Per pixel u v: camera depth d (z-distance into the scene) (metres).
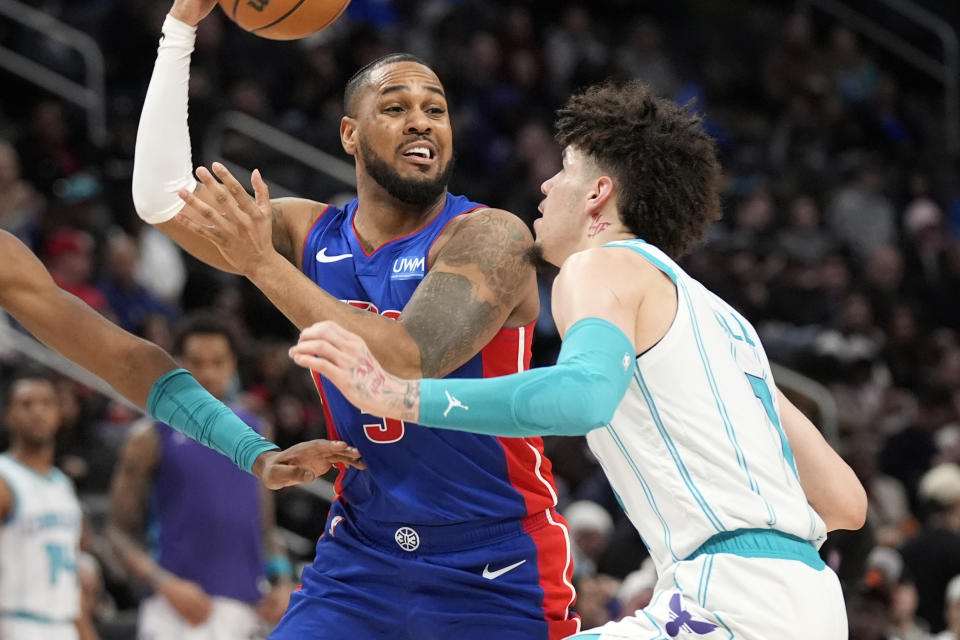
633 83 5.76
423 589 6.23
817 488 5.66
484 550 6.23
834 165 26.59
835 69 29.22
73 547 10.66
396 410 4.60
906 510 18.11
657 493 5.05
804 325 21.36
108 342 6.16
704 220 5.55
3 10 21.16
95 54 21.36
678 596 4.96
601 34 28.77
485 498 6.20
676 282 5.09
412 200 6.29
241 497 10.92
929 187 27.00
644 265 5.06
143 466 10.80
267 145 20.91
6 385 14.48
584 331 4.73
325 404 6.36
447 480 6.16
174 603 10.55
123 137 20.55
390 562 6.24
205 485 10.78
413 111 6.23
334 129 21.80
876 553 11.15
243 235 5.55
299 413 15.81
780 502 5.03
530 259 5.65
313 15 6.18
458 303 5.87
